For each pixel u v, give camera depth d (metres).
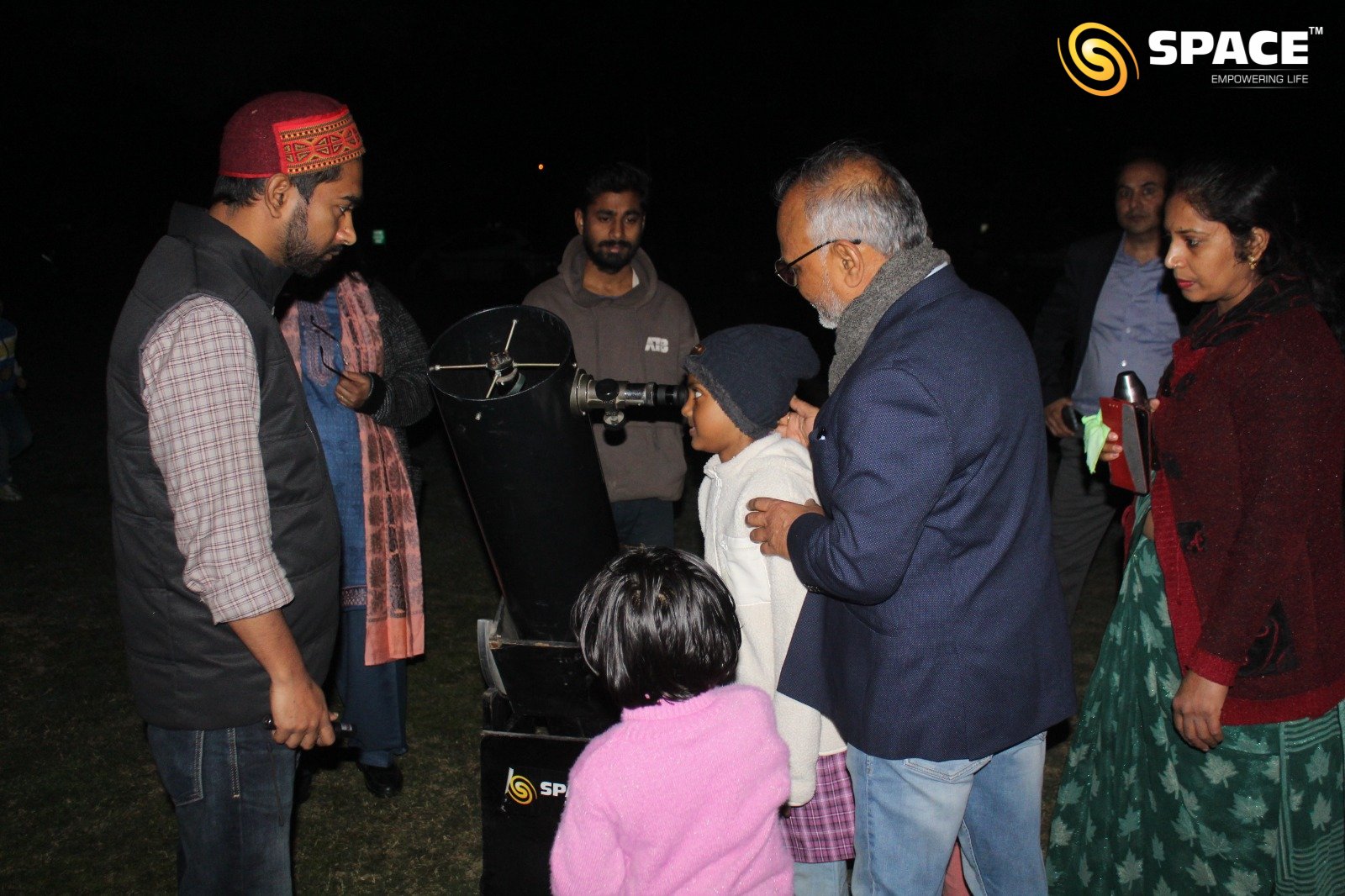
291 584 1.93
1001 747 1.91
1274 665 2.00
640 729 1.59
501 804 2.27
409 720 3.67
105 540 5.48
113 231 22.94
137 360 1.80
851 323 1.93
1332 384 1.88
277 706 1.84
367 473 2.85
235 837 1.97
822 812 2.27
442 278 20.77
